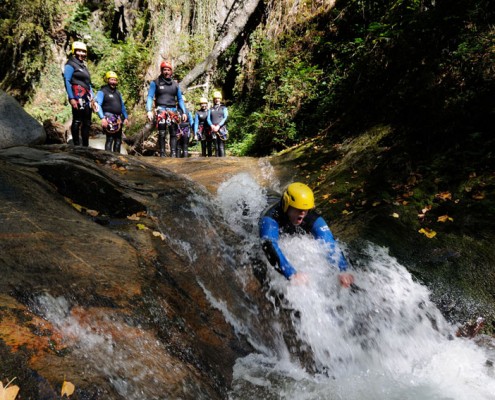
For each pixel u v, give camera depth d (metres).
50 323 1.45
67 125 12.87
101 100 6.99
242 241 3.31
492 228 3.16
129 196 3.19
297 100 8.95
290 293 2.75
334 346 2.52
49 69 17.36
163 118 7.98
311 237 3.11
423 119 4.95
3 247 1.73
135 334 1.69
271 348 2.39
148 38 16.27
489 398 2.17
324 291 2.77
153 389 1.46
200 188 4.29
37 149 3.99
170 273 2.46
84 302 1.66
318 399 2.09
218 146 9.29
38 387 1.13
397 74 6.24
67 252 1.96
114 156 4.32
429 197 3.78
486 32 5.05
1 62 17.84
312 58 10.07
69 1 17.69
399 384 2.31
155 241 2.76
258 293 2.77
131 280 2.02
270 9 12.50
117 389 1.32
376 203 4.00
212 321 2.29
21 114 4.61
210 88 14.43
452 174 3.91
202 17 15.09
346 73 7.84
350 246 3.37
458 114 4.53
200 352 1.96
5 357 1.17
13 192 2.33
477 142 4.07
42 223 2.13
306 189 2.94
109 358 1.46
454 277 2.89
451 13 5.57
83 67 6.23
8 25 16.83
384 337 2.61
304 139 8.12
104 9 18.00
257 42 12.42
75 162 3.33
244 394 1.93
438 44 5.71
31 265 1.70
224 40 13.36
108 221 2.80
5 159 3.18
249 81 12.37
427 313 2.72
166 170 4.64
